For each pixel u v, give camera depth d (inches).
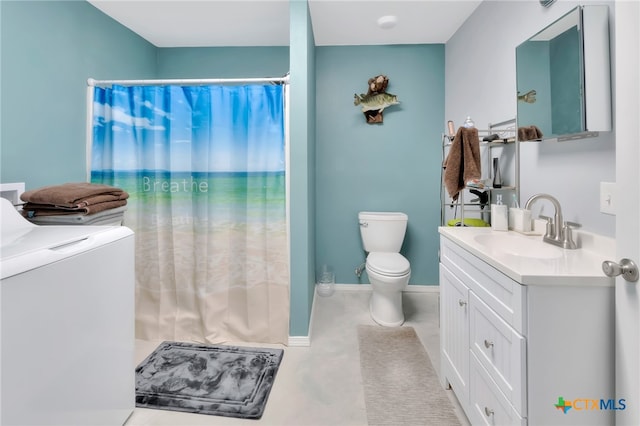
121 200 72.4
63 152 77.9
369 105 116.5
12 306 36.4
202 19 97.4
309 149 90.2
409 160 120.7
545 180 63.7
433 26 104.8
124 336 56.3
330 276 122.7
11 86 65.3
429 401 63.6
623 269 36.5
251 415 59.8
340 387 67.8
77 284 45.4
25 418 37.9
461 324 58.4
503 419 44.1
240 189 84.7
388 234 111.9
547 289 38.9
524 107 65.2
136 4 87.9
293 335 84.4
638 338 35.5
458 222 85.5
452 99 111.9
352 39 114.5
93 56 87.4
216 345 83.8
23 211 62.9
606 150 49.7
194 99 84.1
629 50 36.1
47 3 72.7
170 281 87.4
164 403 62.8
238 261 86.2
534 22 67.0
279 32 107.1
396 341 87.0
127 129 84.6
